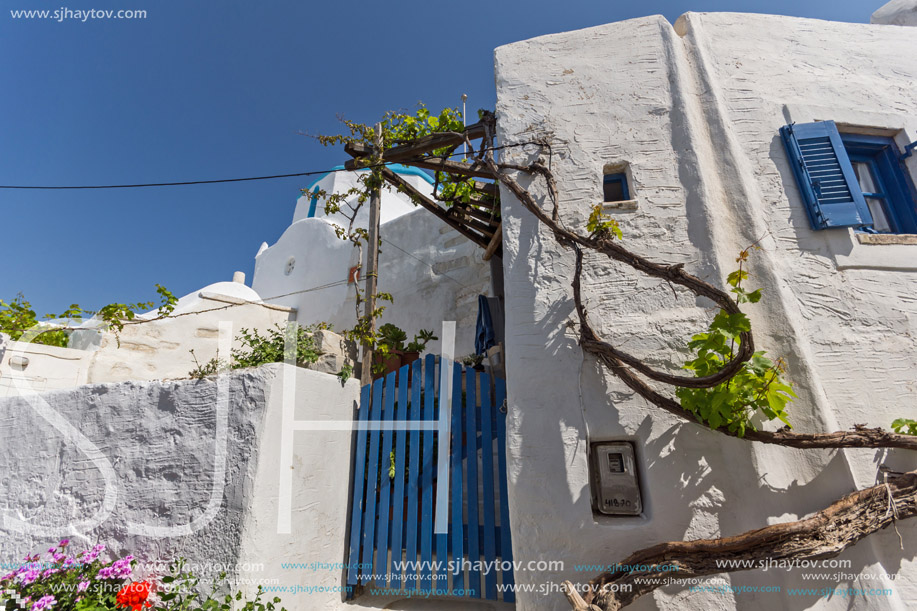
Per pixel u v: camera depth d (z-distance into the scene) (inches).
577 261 131.2
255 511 121.2
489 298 253.1
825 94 167.2
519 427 131.3
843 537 107.0
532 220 152.1
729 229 143.6
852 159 170.6
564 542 119.0
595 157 155.4
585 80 166.4
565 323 138.0
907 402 130.2
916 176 162.1
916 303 141.1
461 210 250.2
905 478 118.2
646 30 169.2
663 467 121.5
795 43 175.2
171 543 128.8
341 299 395.9
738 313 100.1
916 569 116.0
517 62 174.2
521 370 136.6
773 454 119.6
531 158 158.9
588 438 127.3
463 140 205.9
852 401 129.8
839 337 135.9
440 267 338.3
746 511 115.6
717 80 166.4
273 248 503.5
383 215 463.8
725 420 114.0
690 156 149.3
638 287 138.6
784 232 147.1
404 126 219.6
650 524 117.5
